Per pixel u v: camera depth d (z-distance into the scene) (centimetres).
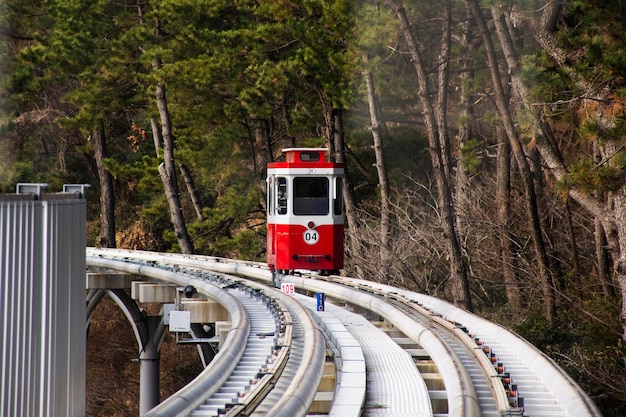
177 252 16325
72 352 4491
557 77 7344
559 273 9712
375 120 12625
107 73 15875
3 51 15850
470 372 4466
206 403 3928
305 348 4828
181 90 14575
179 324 6681
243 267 11038
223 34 13800
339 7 12044
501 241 10731
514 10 8750
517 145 9244
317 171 8762
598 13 6769
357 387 4122
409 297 7444
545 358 4456
